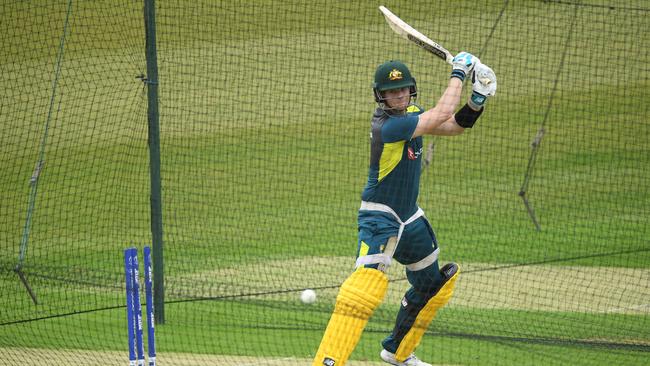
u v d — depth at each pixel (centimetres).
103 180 5938
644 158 6506
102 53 7288
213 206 5444
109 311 3569
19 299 3772
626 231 4941
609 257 4412
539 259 4378
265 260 4378
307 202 5556
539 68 7800
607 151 6694
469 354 2962
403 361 2758
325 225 5097
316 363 2469
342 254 4506
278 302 3641
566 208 5441
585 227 5038
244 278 4034
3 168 6250
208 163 6225
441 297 2725
